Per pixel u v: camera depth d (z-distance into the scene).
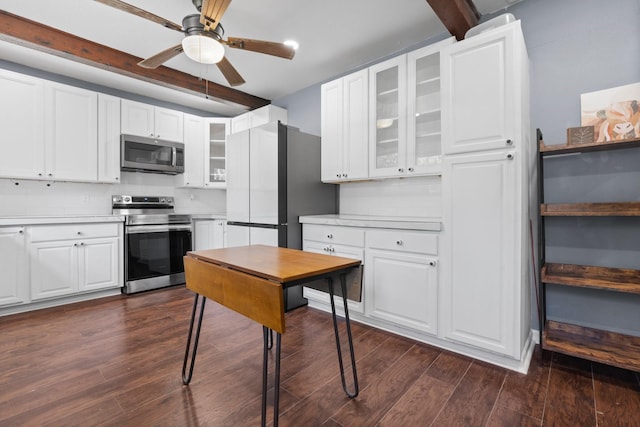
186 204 4.40
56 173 3.10
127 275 3.33
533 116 2.17
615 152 1.91
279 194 2.84
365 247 2.40
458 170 1.94
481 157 1.86
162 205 4.13
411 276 2.15
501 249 1.80
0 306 2.60
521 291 1.75
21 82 2.90
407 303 2.17
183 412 1.43
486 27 1.92
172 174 4.22
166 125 3.92
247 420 1.38
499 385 1.64
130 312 2.77
